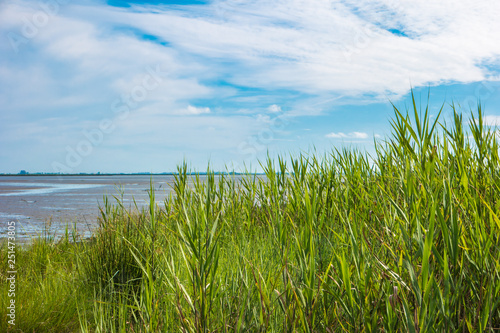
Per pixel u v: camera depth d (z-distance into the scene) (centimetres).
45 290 376
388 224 256
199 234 212
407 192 235
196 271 207
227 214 517
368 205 331
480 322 165
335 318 199
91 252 424
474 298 192
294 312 188
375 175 389
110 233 425
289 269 257
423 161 267
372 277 210
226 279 257
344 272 182
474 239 207
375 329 175
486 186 255
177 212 419
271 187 511
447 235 173
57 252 555
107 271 372
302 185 450
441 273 188
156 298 255
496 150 275
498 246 192
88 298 352
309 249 216
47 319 320
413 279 164
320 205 385
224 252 356
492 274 182
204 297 203
